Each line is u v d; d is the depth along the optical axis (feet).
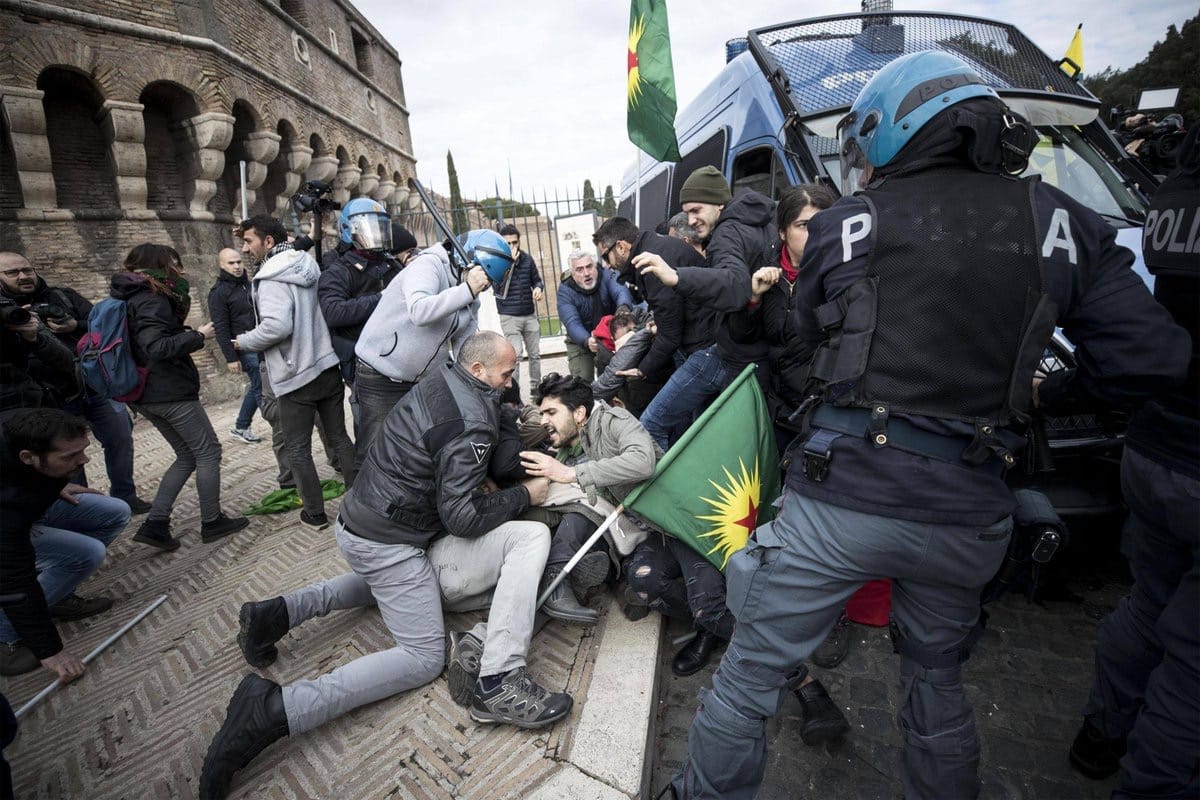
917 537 4.29
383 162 58.18
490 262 10.23
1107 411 5.02
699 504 7.79
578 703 7.02
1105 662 5.88
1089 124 12.12
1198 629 4.33
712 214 10.94
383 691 6.99
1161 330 4.06
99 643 9.03
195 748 6.93
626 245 11.65
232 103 32.65
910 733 4.91
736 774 5.18
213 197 33.04
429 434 7.13
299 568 10.77
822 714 6.72
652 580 8.07
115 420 13.52
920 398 4.21
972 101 4.35
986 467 4.39
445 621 8.59
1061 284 4.09
